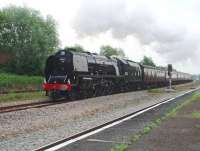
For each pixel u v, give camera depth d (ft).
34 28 211.61
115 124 49.29
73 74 98.43
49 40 220.02
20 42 209.26
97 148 32.71
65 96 99.25
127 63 152.25
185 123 48.75
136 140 35.73
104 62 124.67
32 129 46.62
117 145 34.14
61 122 53.42
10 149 32.91
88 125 49.52
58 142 34.71
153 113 64.59
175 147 32.07
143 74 177.68
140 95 120.88
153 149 31.19
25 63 209.67
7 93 113.80
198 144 33.50
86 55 111.04
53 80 97.71
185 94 132.57
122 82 143.74
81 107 75.20
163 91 151.74
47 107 72.74
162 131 41.63
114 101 92.02
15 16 213.25
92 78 110.63
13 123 51.44
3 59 210.79
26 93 114.11
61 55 99.96
